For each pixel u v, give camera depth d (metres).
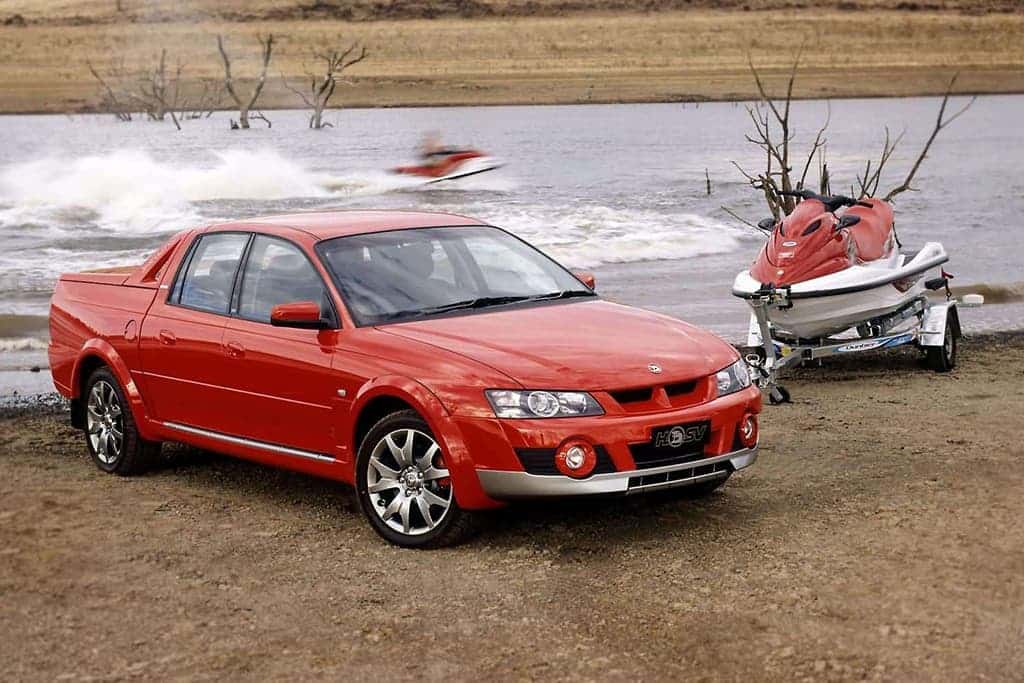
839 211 14.84
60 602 5.25
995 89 144.00
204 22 197.12
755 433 6.14
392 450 5.93
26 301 15.68
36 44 173.88
